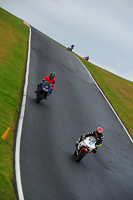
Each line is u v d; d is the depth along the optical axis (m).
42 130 30.34
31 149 25.11
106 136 38.75
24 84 43.28
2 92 34.94
